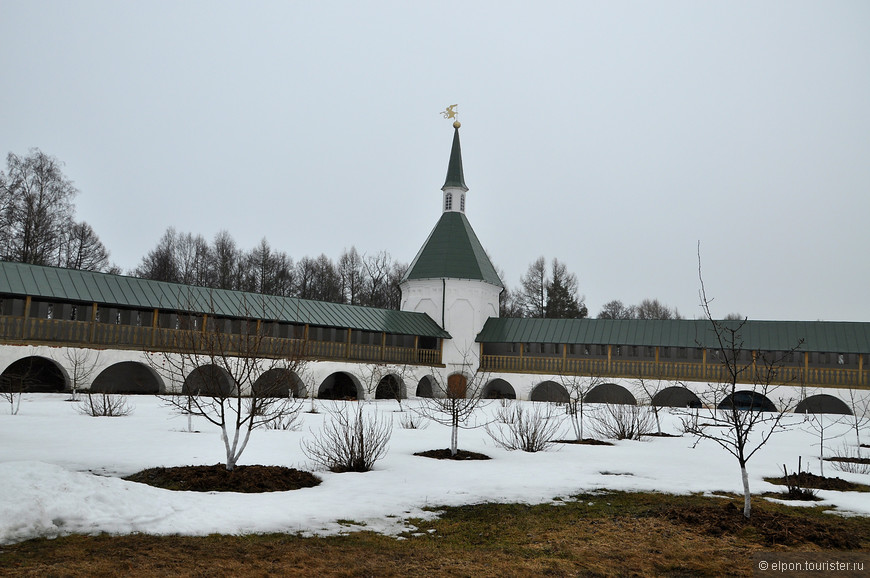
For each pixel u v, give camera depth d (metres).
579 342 42.06
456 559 7.88
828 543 8.88
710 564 7.98
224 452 14.62
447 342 43.91
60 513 8.20
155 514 8.71
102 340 28.14
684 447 19.02
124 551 7.40
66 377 27.31
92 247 55.12
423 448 16.97
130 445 14.97
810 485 13.24
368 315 39.81
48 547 7.39
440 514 10.04
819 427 26.97
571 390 39.81
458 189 47.34
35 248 43.69
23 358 27.23
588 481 12.93
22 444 14.26
